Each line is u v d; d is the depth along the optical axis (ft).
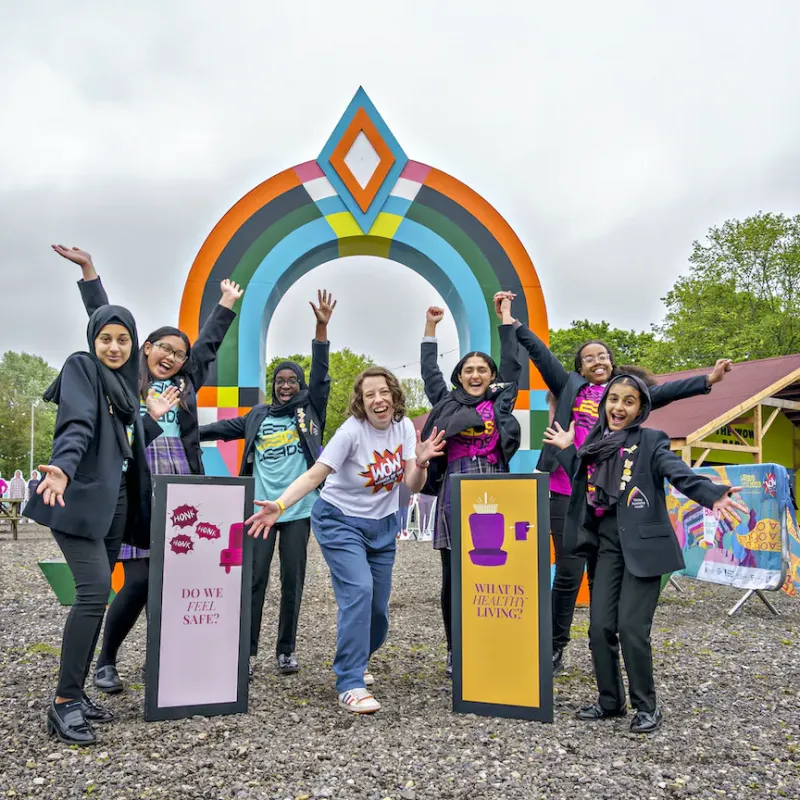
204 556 12.10
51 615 21.13
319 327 15.92
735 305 113.19
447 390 16.31
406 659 15.98
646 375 14.70
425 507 50.08
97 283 13.84
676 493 28.58
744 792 9.14
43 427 223.30
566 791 9.12
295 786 9.20
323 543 12.92
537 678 11.87
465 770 9.70
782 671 15.17
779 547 22.45
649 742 10.79
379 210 23.50
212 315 15.83
